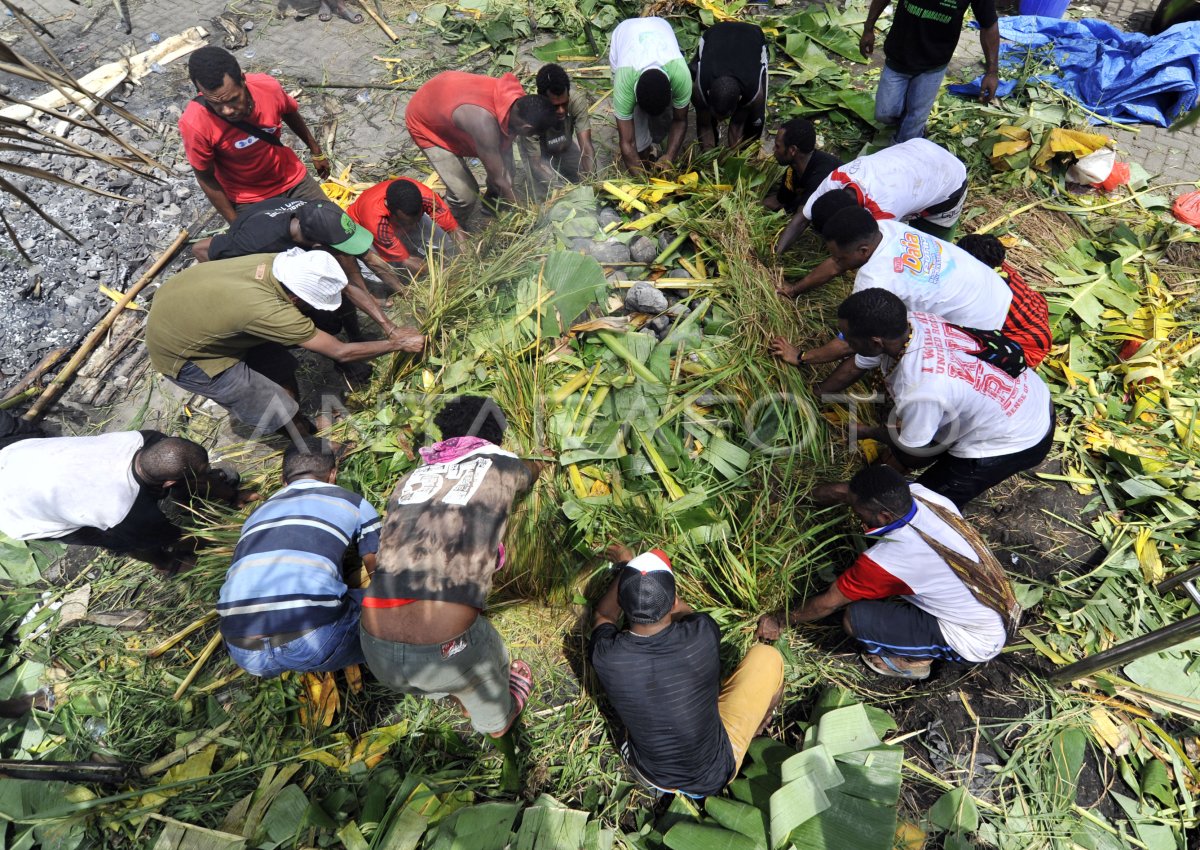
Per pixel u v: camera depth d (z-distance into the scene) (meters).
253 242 3.65
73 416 4.28
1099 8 6.68
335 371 4.43
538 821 2.77
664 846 2.79
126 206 5.16
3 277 4.64
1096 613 3.38
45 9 6.58
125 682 3.27
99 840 2.88
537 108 4.08
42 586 3.66
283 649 2.76
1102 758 3.07
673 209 4.36
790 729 3.14
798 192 4.49
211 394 3.64
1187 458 3.82
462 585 2.54
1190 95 5.66
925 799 2.96
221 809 2.94
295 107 4.55
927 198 3.94
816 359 3.61
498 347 3.84
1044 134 5.27
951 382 3.02
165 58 6.23
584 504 3.42
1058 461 3.99
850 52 6.23
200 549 3.63
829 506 3.51
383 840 2.77
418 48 6.45
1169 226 4.96
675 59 4.35
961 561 2.84
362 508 3.07
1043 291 4.57
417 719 3.15
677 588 3.35
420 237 4.22
